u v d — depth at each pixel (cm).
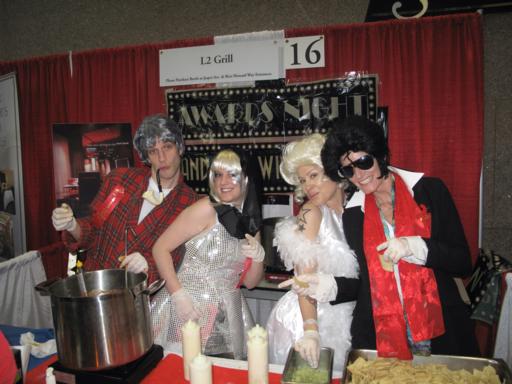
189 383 105
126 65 264
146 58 259
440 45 213
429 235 121
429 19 213
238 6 262
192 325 108
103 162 253
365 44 223
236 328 150
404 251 112
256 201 141
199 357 94
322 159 119
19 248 296
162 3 277
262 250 147
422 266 122
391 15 221
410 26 216
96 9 292
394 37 219
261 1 258
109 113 269
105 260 177
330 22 247
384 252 118
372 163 113
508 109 226
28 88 284
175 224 146
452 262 115
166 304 153
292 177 132
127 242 170
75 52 271
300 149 127
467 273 120
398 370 101
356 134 113
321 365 113
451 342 122
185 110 254
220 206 137
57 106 281
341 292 124
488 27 224
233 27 265
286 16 254
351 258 130
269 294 231
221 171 135
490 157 232
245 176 138
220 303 149
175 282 145
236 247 149
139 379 105
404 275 122
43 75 280
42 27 306
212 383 102
